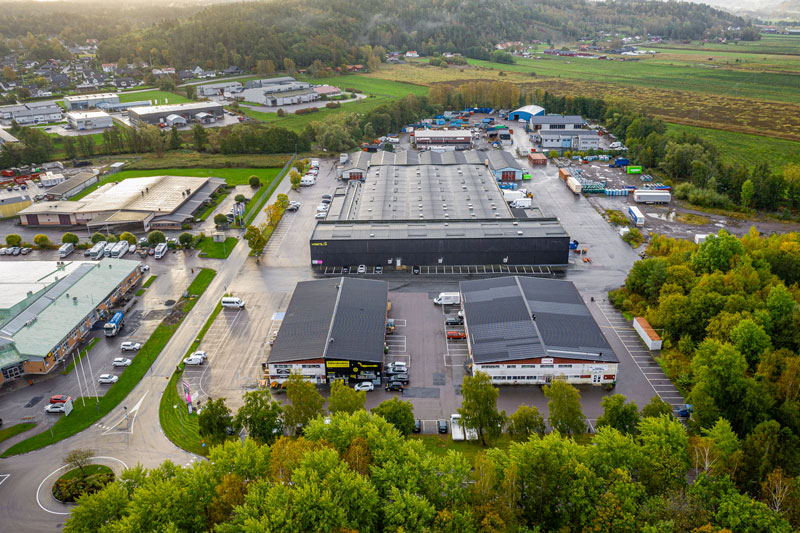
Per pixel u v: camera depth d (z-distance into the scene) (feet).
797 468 257.55
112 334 393.91
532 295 399.24
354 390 303.07
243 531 214.69
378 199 595.88
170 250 535.60
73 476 273.75
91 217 599.57
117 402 328.90
